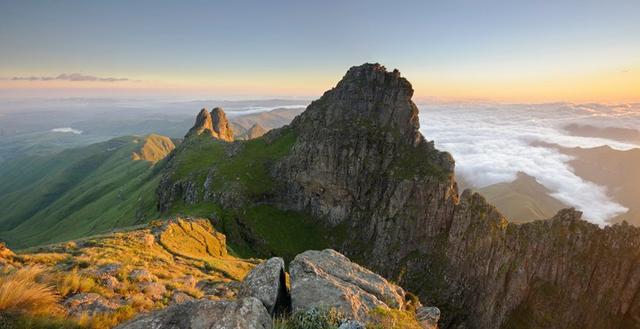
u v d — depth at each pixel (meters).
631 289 102.88
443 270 126.81
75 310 19.92
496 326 111.56
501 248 118.12
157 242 63.19
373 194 150.00
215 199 142.62
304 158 158.00
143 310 23.36
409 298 29.03
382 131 154.50
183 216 120.75
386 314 18.88
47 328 15.44
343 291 19.94
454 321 119.38
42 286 19.33
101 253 39.25
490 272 118.50
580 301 106.88
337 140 154.50
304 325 16.47
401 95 154.50
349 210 152.25
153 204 176.25
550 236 114.12
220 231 124.81
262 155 171.75
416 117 154.12
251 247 130.88
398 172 144.50
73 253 38.66
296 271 21.94
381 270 134.62
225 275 46.53
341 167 153.12
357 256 141.38
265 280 19.39
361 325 15.71
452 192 136.75
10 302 15.84
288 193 157.50
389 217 140.38
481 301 117.62
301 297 19.20
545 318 107.75
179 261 48.72
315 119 168.50
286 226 146.88
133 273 29.88
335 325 16.58
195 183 156.75
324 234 149.38
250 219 139.00
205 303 14.96
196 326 13.71
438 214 133.62
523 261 114.19
